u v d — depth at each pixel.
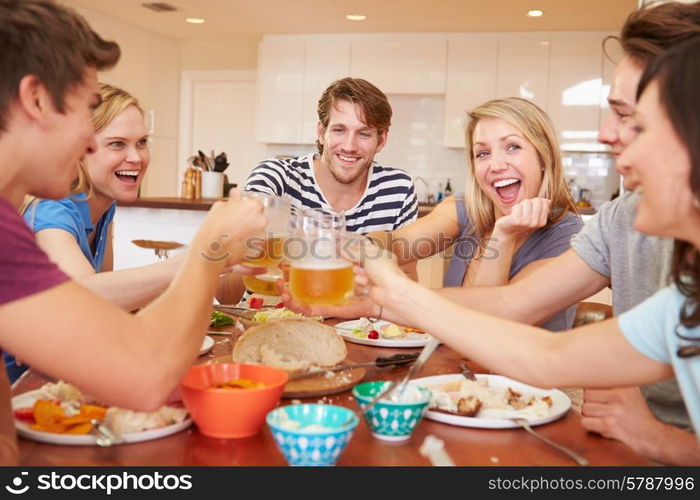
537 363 1.02
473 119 1.88
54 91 0.87
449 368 1.38
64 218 1.68
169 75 7.24
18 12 0.85
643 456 1.01
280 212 1.17
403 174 2.60
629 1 5.17
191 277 0.99
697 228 0.79
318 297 1.10
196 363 1.33
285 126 6.75
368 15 5.84
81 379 0.85
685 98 0.75
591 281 1.46
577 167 6.61
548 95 6.23
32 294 0.81
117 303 1.45
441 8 5.52
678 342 0.90
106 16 6.16
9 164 0.88
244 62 7.25
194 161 5.05
